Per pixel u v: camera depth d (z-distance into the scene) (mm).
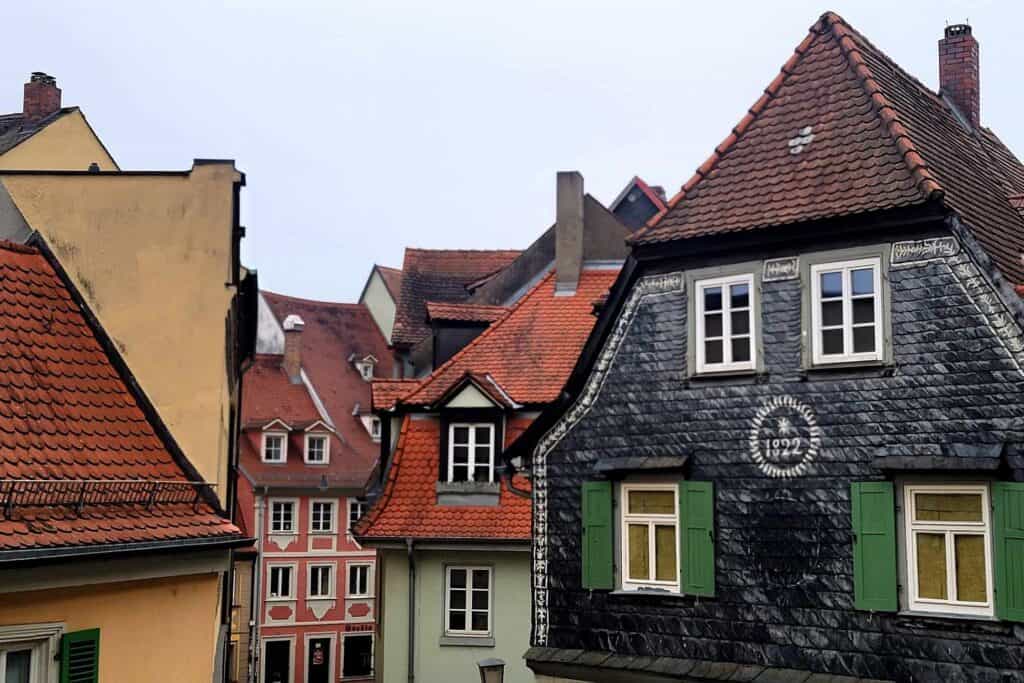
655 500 16438
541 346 24953
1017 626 13070
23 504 10289
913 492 14086
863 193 14898
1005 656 13133
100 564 10836
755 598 15180
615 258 27891
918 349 14211
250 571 48938
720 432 15789
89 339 13680
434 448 23672
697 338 16141
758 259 15688
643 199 34656
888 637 14016
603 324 17000
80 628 10719
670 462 16000
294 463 51750
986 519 13492
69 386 12656
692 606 15742
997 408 13547
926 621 13711
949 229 14070
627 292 16922
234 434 20469
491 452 23062
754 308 15625
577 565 17047
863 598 14188
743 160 16734
